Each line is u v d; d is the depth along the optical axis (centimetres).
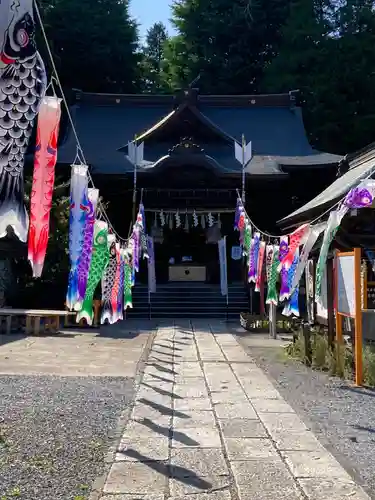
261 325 1503
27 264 1850
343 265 863
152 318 1875
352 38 3122
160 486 409
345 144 3131
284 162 2353
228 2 3656
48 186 493
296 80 3206
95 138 2684
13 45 436
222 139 2547
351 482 422
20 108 441
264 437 541
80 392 750
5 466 454
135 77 3838
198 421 600
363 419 620
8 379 834
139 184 2295
